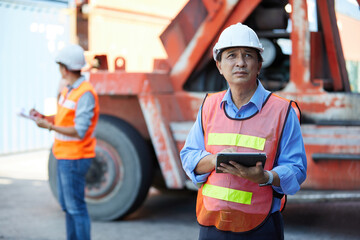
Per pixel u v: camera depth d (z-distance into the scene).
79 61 3.68
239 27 2.02
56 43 9.33
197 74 4.75
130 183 4.79
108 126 4.83
